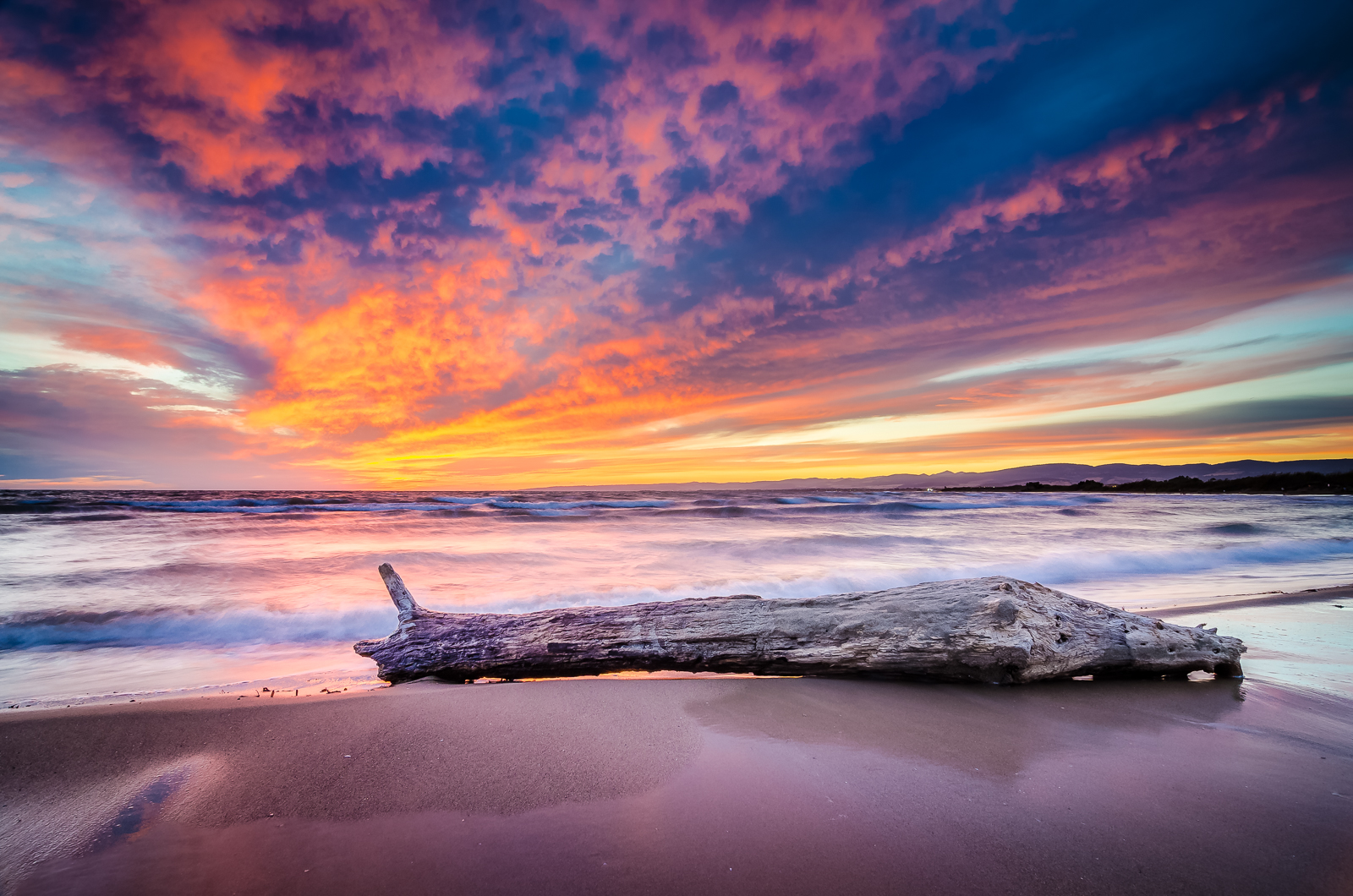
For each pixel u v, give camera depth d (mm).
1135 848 2176
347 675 5383
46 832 2352
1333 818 2389
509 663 4820
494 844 2244
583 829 2340
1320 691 4078
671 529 19828
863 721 3537
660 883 1988
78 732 3316
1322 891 1919
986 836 2266
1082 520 22703
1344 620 6398
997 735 3301
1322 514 24688
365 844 2250
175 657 6379
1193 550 13969
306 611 8164
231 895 1952
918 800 2553
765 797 2584
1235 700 3889
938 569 11562
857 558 13305
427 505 33031
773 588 9961
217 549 13992
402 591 5812
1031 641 4016
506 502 37219
